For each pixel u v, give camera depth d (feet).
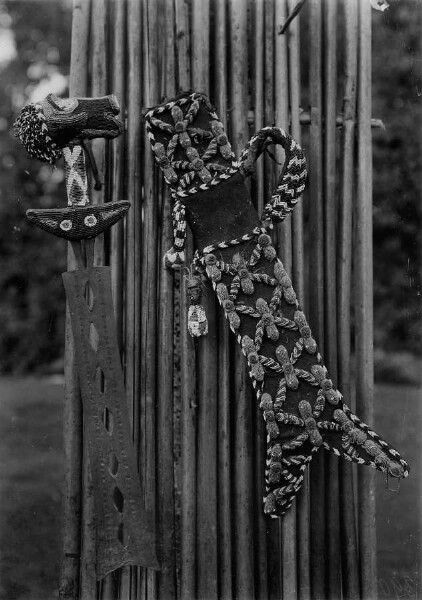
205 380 3.48
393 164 7.86
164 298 3.53
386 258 8.08
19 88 8.64
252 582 3.48
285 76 3.61
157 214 3.57
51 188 8.43
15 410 7.00
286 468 3.23
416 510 4.48
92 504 3.47
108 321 3.29
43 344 8.51
